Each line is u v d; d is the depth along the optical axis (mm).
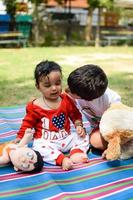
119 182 2637
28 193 2449
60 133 3002
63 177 2689
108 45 16516
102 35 17375
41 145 2926
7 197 2395
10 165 2869
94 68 2883
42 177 2668
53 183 2578
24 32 15117
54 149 2902
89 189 2529
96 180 2658
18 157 2709
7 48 13852
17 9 15180
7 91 6012
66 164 2783
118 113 2953
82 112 3305
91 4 15602
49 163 2887
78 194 2459
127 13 18344
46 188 2514
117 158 2814
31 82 6809
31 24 15336
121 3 17766
